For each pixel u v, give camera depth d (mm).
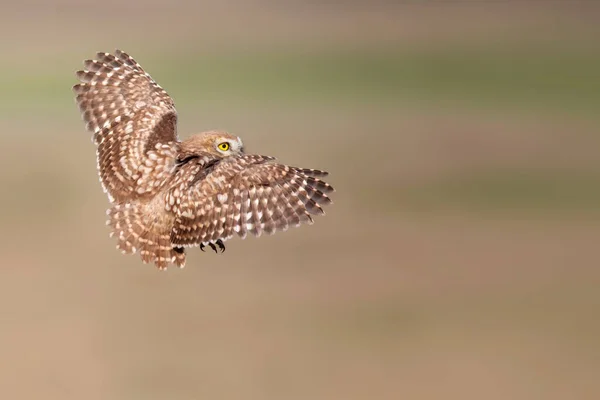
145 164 9227
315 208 8898
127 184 9203
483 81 79688
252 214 8820
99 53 9859
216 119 59969
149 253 8922
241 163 8930
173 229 8875
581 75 80000
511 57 89812
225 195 8836
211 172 8930
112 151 9414
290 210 8844
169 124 9578
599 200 45469
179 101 64812
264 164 8945
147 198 9094
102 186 9289
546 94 73062
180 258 8883
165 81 71875
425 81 80375
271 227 8812
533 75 80500
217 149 9359
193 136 9508
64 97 61031
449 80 80375
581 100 70312
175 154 9242
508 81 79625
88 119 9688
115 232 9016
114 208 9109
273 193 8867
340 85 76375
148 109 9641
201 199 8844
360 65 87125
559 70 81688
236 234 8789
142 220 9008
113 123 9578
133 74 9859
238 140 9492
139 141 9391
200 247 9031
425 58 91250
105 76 9805
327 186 8977
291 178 8922
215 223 8812
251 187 8859
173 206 8922
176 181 9000
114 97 9727
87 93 9758
